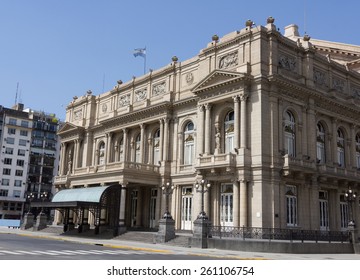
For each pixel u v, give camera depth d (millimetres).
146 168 47875
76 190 50250
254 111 39625
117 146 57625
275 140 39281
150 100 53188
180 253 29250
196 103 46531
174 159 48188
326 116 46625
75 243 37125
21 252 24609
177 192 46844
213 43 45469
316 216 41156
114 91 59531
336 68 49219
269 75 39719
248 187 38688
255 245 31719
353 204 46938
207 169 41094
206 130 43219
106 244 35594
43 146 104562
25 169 100875
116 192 45594
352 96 50312
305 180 41156
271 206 37781
